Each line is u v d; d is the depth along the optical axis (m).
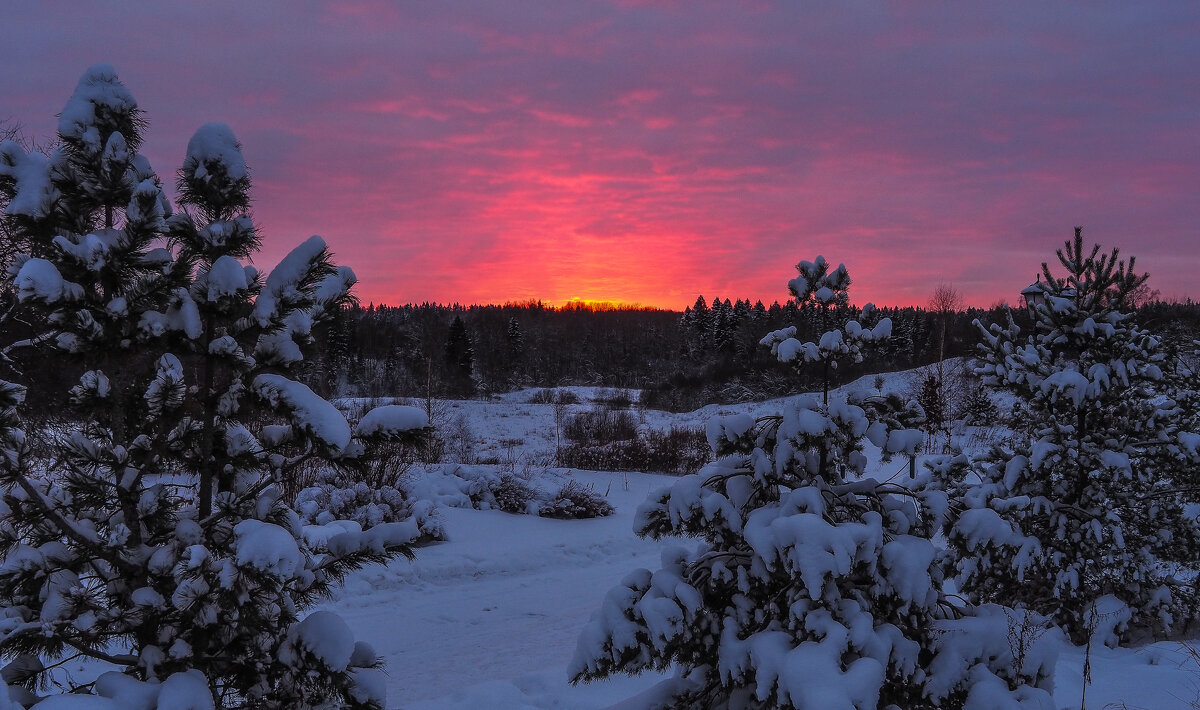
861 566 3.79
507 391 69.31
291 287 3.58
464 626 8.91
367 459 3.55
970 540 4.21
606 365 93.31
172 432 3.61
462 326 74.50
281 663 3.25
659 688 4.34
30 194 3.29
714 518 4.19
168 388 3.31
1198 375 9.11
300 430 3.33
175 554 3.29
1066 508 7.41
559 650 8.04
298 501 12.21
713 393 46.97
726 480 4.51
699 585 4.20
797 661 3.38
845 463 4.43
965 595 7.64
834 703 3.10
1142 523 7.81
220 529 3.56
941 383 29.45
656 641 3.79
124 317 3.23
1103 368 7.43
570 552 13.03
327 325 3.89
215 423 3.70
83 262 3.10
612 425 31.33
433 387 55.72
